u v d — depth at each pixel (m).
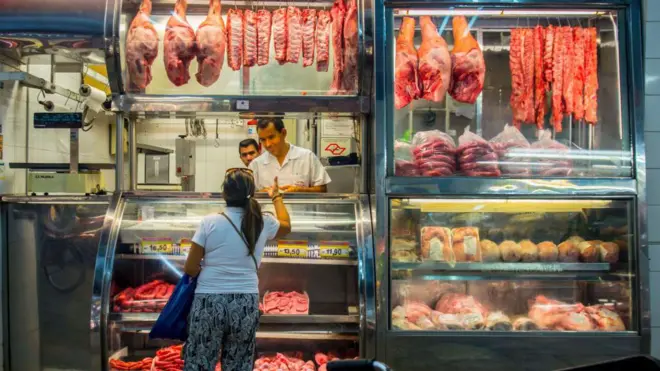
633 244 2.72
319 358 2.87
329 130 4.16
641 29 2.79
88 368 2.99
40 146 3.68
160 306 2.72
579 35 2.94
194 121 4.23
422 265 2.78
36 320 3.00
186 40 2.85
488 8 2.83
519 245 2.87
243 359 2.45
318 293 3.04
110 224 2.75
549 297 2.96
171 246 2.80
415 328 2.70
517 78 2.96
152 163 4.39
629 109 2.79
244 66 3.05
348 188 3.97
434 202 2.79
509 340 2.66
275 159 3.51
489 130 3.22
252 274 2.49
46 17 2.76
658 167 3.05
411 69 2.83
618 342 2.67
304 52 2.99
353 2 2.86
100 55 2.98
